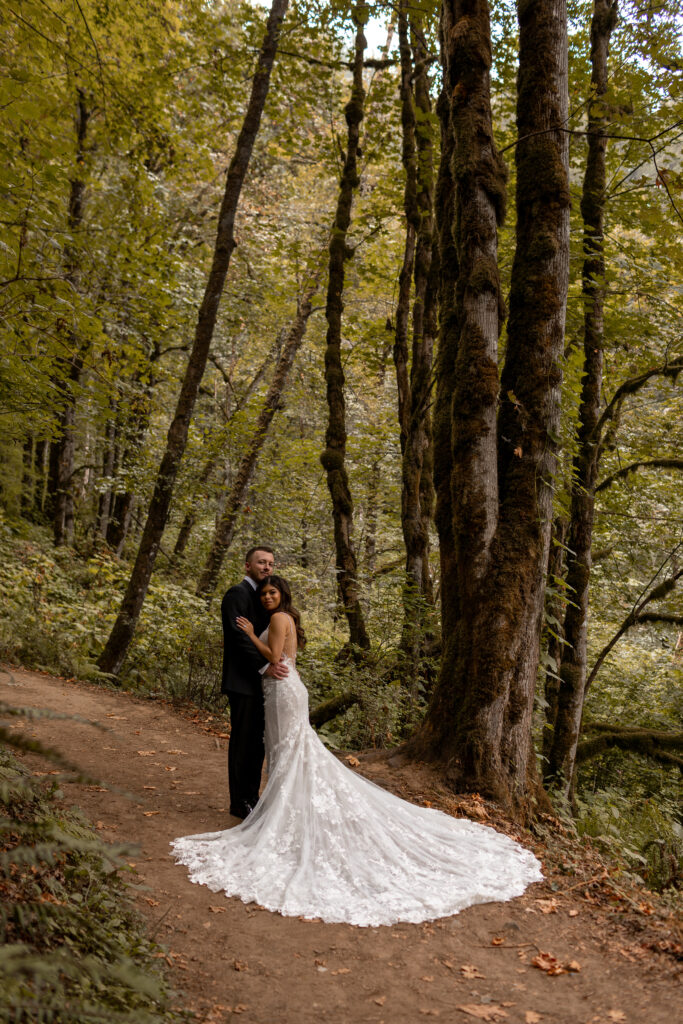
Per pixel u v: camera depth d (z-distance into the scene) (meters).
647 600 12.35
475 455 6.91
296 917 4.23
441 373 7.55
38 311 8.98
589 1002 3.50
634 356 12.53
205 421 16.41
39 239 8.96
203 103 13.91
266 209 19.72
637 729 12.10
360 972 3.73
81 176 12.34
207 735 8.26
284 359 17.55
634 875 5.62
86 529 19.67
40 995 2.28
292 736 5.39
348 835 4.91
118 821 5.39
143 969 3.20
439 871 4.81
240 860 4.80
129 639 10.66
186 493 14.30
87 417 11.34
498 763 6.54
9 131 9.49
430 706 7.05
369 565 15.05
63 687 9.37
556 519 11.05
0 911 2.59
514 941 4.12
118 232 12.23
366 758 7.07
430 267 11.38
